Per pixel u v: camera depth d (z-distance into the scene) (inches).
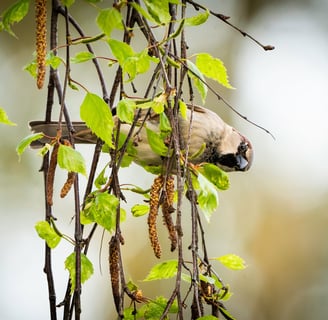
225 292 169.5
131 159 190.1
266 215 546.6
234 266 176.6
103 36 156.9
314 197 555.8
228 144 306.8
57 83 181.3
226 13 565.6
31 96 506.3
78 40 158.6
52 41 182.5
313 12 583.8
